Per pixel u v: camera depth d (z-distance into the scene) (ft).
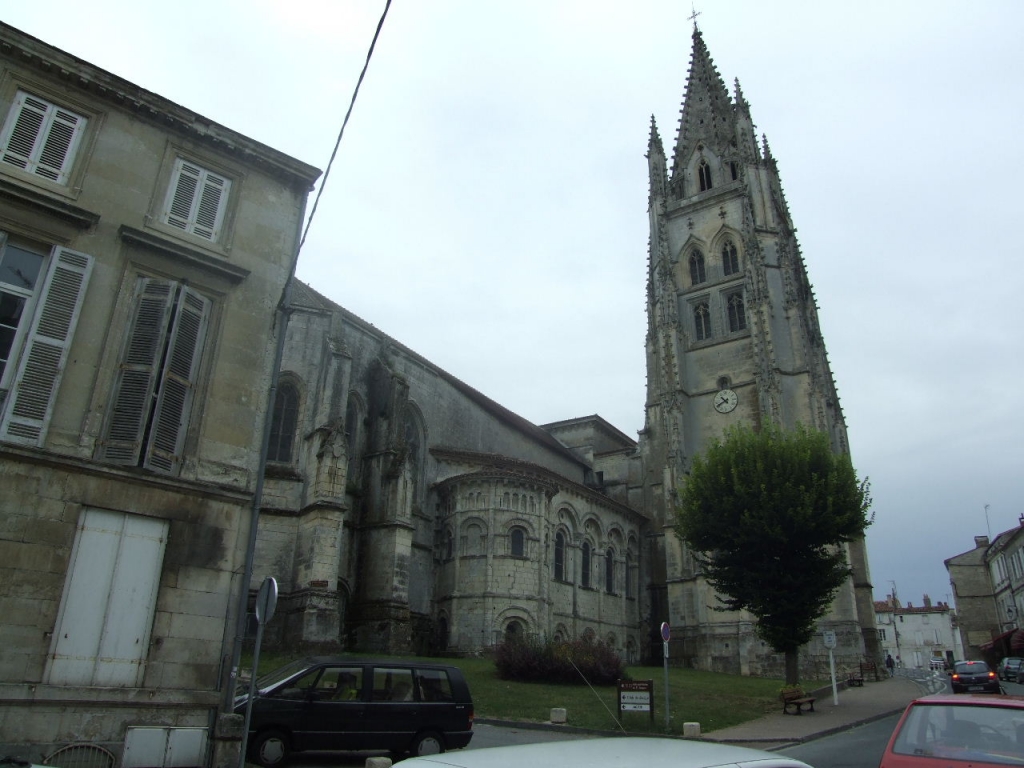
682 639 183.11
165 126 63.57
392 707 59.00
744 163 232.53
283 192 69.56
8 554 48.93
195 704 53.11
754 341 203.92
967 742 30.09
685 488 131.13
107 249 58.08
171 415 57.36
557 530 170.91
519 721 78.89
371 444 145.18
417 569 148.66
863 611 190.49
